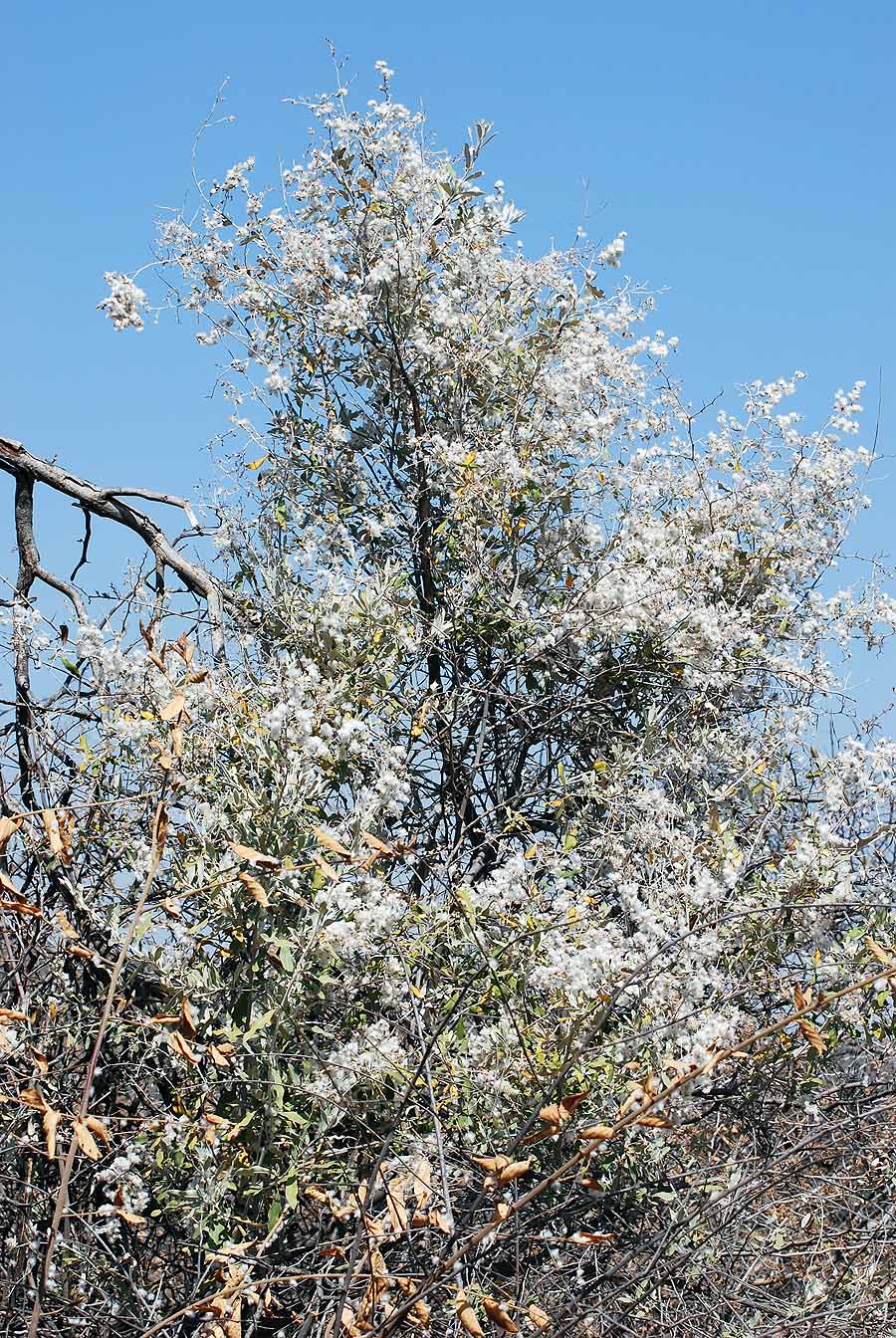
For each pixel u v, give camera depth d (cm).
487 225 477
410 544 467
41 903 338
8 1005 337
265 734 332
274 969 321
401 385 478
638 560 453
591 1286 343
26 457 421
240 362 475
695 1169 369
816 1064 384
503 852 414
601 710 452
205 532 447
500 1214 229
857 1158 390
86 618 346
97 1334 315
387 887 345
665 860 394
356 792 367
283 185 480
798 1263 398
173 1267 336
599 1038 340
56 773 349
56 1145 226
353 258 488
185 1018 259
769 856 401
